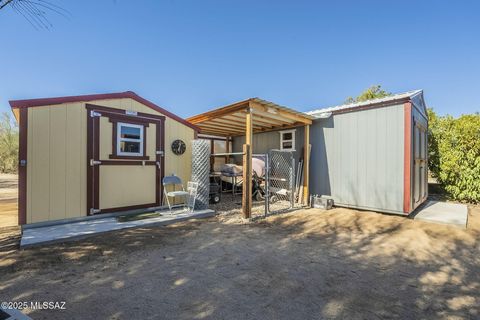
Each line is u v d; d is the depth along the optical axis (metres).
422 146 7.34
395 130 5.92
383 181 6.09
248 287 2.55
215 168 10.28
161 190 6.00
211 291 2.46
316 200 7.01
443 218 5.39
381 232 4.68
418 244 3.99
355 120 6.62
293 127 8.05
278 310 2.15
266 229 4.84
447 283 2.71
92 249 3.56
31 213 4.29
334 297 2.38
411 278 2.82
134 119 5.54
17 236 4.15
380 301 2.32
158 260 3.23
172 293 2.41
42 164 4.38
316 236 4.43
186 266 3.06
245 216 5.54
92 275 2.76
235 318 2.02
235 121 7.47
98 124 5.02
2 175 20.47
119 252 3.47
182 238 4.18
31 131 4.28
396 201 5.85
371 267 3.12
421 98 7.12
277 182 8.49
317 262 3.26
